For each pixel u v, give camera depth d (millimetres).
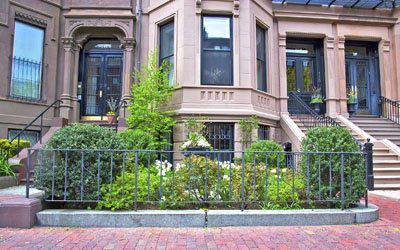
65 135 4270
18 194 5117
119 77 10758
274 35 10789
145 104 8625
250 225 4074
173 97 9094
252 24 9492
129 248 3209
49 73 9852
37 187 4156
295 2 10750
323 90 11344
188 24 9000
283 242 3465
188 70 8859
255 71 9461
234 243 3406
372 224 4258
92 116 10570
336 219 4223
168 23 9883
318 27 11039
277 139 10297
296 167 5082
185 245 3318
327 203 4727
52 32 10016
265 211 4207
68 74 10023
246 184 4543
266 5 10336
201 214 4035
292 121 9930
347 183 4500
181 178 4414
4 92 8820
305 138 4945
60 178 4059
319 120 9328
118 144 4473
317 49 11578
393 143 8852
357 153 4379
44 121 9531
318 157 4516
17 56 9281
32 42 9656
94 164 4133
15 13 9164
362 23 11289
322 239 3584
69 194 4090
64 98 9875
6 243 3312
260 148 7098
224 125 9008
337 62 11133
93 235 3621
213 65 9203
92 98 10656
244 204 4535
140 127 8633
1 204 3898
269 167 6270
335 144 4582
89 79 10719
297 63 11531
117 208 4250
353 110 11242
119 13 10242
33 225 3938
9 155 6969
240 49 9180
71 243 3338
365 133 9438
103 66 10789
